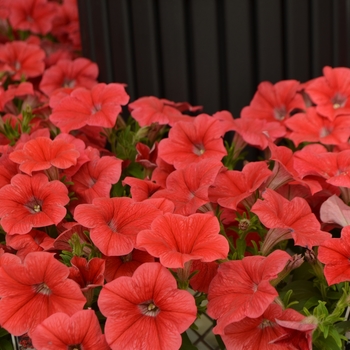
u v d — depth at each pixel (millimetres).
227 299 852
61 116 1034
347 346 907
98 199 895
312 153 957
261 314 816
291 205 897
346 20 1122
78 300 839
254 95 1132
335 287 897
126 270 885
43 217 904
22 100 1216
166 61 1131
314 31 1124
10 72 1237
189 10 1112
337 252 862
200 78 1128
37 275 845
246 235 940
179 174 943
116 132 1118
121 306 830
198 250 847
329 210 916
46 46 1471
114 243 861
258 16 1110
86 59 1214
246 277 859
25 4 1428
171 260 827
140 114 1041
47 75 1221
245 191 938
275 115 1118
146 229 865
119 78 1161
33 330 840
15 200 920
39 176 931
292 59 1128
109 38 1153
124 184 966
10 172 967
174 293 830
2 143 1078
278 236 898
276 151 954
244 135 1025
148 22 1120
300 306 902
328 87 1073
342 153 953
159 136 1088
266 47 1120
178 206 921
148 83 1144
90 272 864
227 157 1050
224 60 1130
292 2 1108
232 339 843
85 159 967
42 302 852
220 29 1118
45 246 898
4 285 845
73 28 1516
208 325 960
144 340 822
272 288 820
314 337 849
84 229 907
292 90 1105
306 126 1060
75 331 820
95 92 1051
